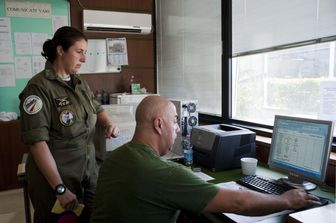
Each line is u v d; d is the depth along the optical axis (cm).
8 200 320
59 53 160
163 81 401
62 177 161
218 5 292
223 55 286
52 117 157
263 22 240
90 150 178
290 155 165
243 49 265
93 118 179
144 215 104
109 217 108
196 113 252
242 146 204
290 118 168
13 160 338
